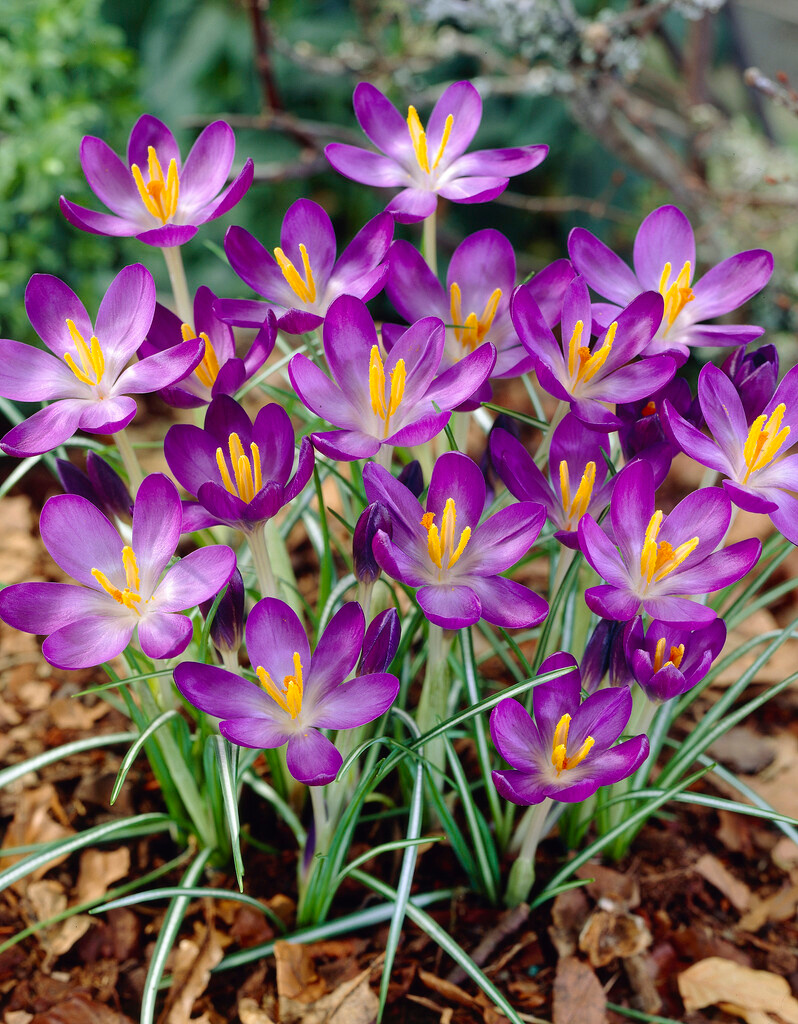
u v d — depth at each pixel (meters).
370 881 0.47
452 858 0.52
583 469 0.45
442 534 0.42
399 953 0.49
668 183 0.80
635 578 0.43
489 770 0.49
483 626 0.52
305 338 0.47
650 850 0.53
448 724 0.44
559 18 0.67
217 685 0.42
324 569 0.49
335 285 0.46
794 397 0.44
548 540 0.51
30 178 0.68
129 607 0.42
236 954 0.48
